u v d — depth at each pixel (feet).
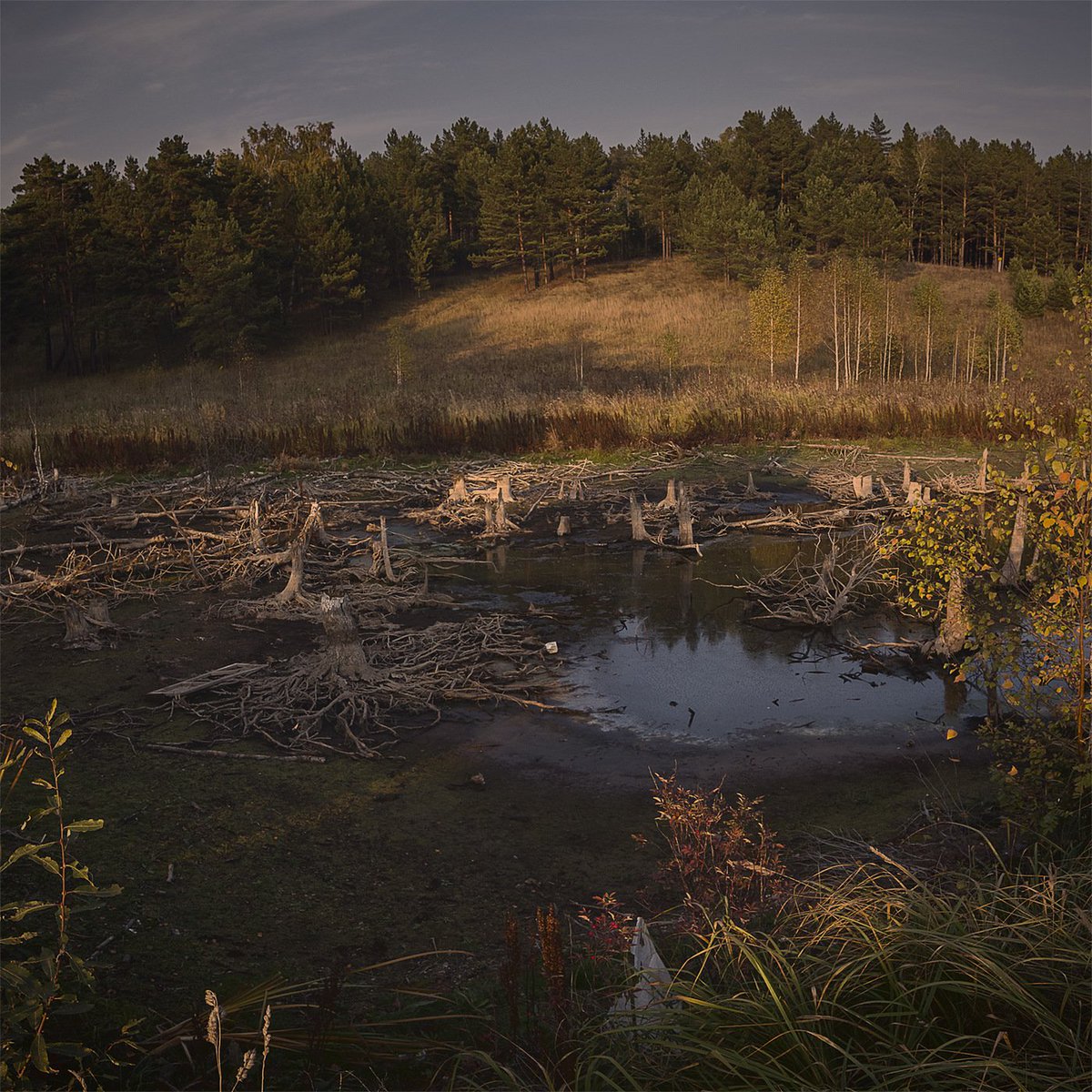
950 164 319.88
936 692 32.81
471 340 226.99
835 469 80.69
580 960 16.80
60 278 244.63
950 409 97.25
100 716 32.04
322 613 34.12
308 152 371.76
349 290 255.91
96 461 93.66
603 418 100.22
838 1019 11.64
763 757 27.96
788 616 41.88
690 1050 11.29
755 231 253.03
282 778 27.14
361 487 79.61
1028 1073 10.43
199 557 54.54
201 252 228.22
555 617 43.73
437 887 21.08
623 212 343.87
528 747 29.32
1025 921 13.58
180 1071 13.64
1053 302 225.35
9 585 47.21
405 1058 13.84
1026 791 20.34
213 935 18.94
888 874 16.20
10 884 20.30
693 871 19.39
